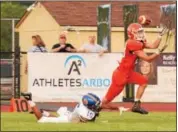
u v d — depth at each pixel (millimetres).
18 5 87750
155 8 50719
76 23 53406
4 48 79750
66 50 31562
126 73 26469
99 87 28984
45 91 29016
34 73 28953
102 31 40500
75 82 29031
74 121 22078
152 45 26703
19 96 30656
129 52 26500
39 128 20172
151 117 25031
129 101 28781
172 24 31609
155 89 30969
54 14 54219
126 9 35969
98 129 20047
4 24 81125
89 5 54188
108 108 26172
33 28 52031
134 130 19938
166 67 31000
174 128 20594
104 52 28797
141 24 27188
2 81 35906
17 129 19891
